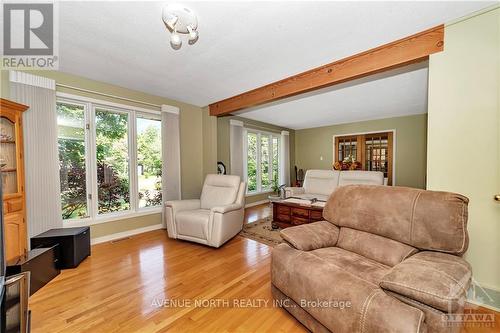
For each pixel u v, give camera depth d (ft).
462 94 5.64
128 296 5.77
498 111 5.24
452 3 5.07
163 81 9.69
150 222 11.55
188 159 13.34
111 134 10.44
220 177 11.29
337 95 12.01
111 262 7.75
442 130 5.91
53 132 8.27
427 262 3.78
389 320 3.07
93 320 4.88
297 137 23.82
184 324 4.78
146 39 6.39
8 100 6.71
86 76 9.14
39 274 6.14
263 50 7.04
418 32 6.16
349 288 3.67
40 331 4.55
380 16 5.47
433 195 4.55
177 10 5.14
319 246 5.54
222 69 8.47
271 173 21.07
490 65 5.30
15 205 6.96
